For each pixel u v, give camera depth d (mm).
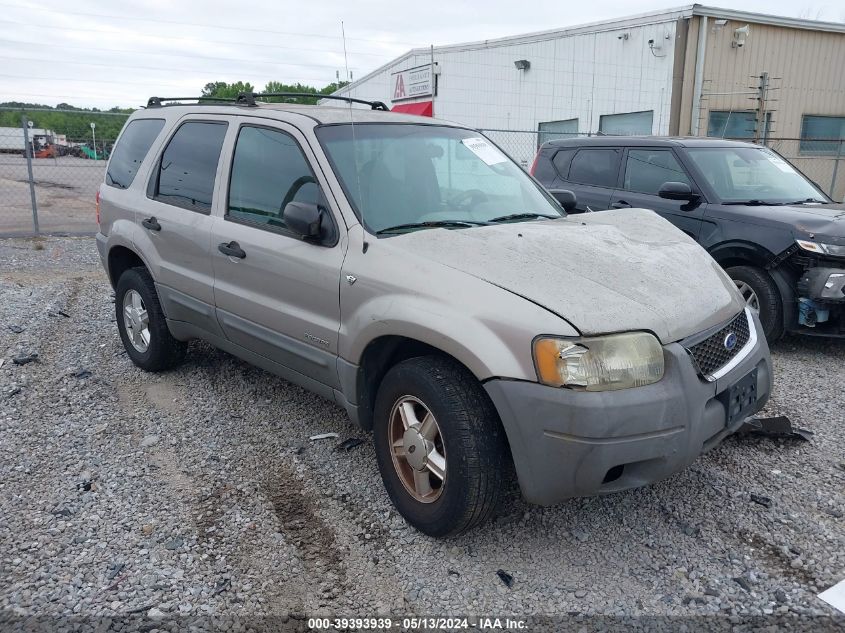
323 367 3727
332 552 3223
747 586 2986
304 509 3570
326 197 3715
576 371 2775
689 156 6996
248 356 4414
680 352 2965
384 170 3945
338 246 3604
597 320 2852
